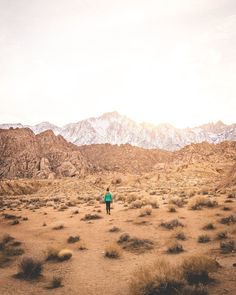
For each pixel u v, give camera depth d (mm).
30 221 23156
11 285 9672
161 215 20406
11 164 152250
